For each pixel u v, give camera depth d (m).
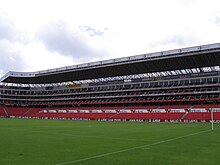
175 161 13.79
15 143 22.06
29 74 110.50
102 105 104.44
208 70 83.88
